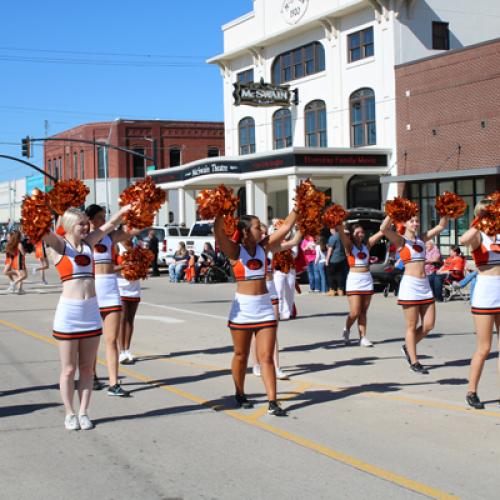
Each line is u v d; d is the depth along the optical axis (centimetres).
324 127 3325
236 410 716
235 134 3900
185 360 1006
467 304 1705
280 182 3569
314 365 959
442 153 2722
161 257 2917
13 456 576
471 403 699
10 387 833
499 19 3150
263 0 3594
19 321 1455
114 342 789
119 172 5319
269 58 3606
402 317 1491
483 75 2547
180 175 3606
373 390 795
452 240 2719
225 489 496
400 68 2880
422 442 597
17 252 2084
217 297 1978
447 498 472
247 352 708
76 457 572
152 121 5375
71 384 647
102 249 794
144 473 532
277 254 862
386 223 884
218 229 661
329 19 3172
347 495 480
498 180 2503
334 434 627
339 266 1952
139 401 760
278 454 573
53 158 6266
